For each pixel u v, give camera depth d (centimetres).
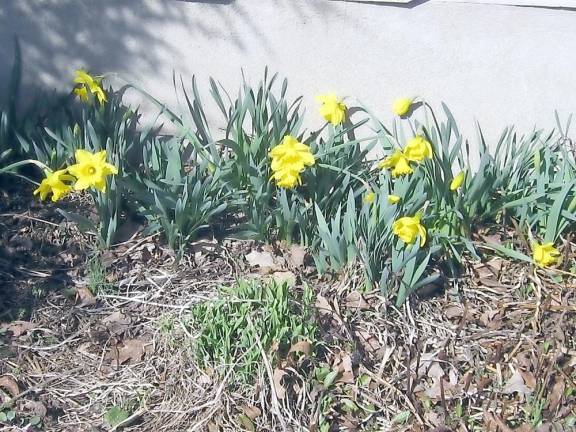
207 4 184
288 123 183
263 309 154
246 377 148
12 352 153
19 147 186
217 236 178
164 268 171
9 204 180
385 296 162
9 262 169
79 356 154
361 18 184
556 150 190
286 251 176
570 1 180
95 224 177
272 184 179
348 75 189
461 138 177
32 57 190
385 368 155
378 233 165
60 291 165
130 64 190
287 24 185
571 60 186
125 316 161
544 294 169
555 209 172
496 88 189
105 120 186
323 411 147
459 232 178
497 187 179
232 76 190
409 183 174
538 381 151
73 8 186
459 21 184
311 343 152
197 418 144
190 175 175
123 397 148
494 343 160
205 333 152
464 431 147
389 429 147
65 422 144
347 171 173
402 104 186
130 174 177
